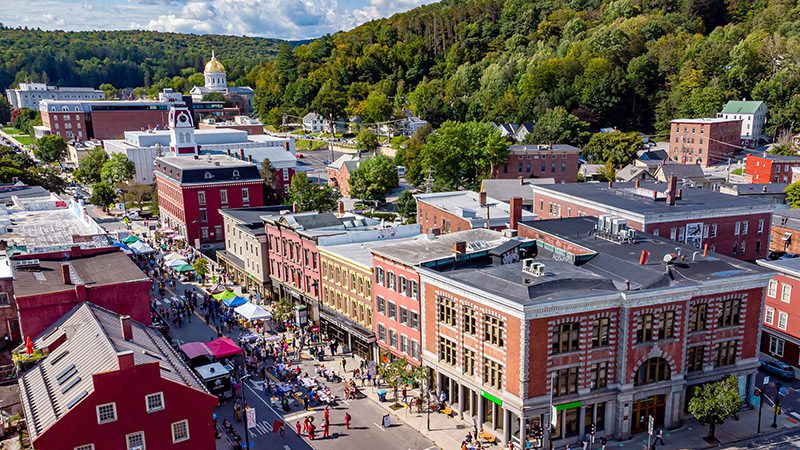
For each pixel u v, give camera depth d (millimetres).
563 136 184125
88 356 44375
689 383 52906
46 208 94125
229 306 74250
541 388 47875
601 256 57375
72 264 61094
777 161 140750
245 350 69062
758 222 80062
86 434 39500
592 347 49031
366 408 57750
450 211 90438
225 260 102812
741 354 54594
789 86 194125
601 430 50906
